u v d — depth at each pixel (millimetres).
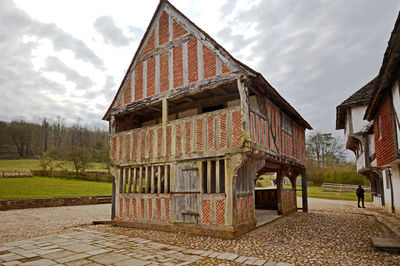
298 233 8742
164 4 10711
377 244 6527
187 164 9172
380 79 7566
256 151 8320
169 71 10234
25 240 8078
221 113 8523
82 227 10766
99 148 56250
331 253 6293
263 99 9758
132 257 6094
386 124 8938
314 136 44250
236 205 8297
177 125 9664
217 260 5805
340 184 32562
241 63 8266
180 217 9086
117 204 11336
